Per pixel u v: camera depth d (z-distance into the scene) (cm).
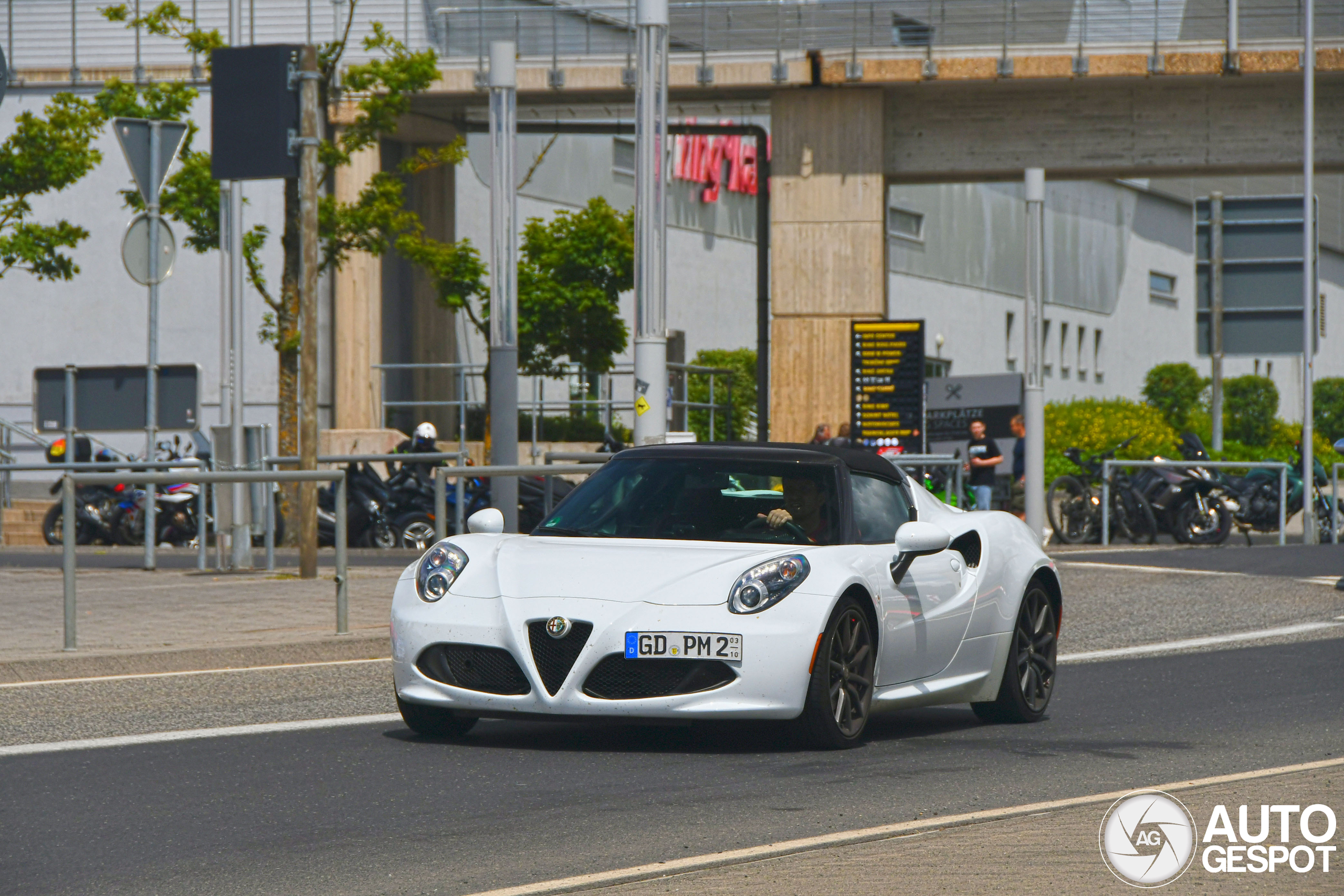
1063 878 901
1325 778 1239
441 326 7375
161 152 3047
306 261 3002
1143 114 6325
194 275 6494
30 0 6644
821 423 6359
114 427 3212
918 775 1273
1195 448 4691
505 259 3009
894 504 1579
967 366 12756
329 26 6544
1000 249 13262
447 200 7281
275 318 6309
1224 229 5188
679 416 6669
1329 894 875
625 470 1567
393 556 3759
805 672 1338
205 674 1930
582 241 6425
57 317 6562
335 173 6675
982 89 6381
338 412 6644
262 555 3030
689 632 1316
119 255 6531
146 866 962
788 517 1477
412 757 1348
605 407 6625
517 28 6550
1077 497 4597
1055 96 6359
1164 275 16300
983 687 1585
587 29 6644
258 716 1599
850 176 6356
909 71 6250
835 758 1357
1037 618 1669
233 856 988
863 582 1405
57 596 2625
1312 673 1973
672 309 9212
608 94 6519
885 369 5166
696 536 1469
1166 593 3002
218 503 3025
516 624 1334
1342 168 6288
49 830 1063
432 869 948
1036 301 4331
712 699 1318
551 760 1338
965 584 1570
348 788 1213
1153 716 1642
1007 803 1155
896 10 6359
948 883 889
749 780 1247
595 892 879
